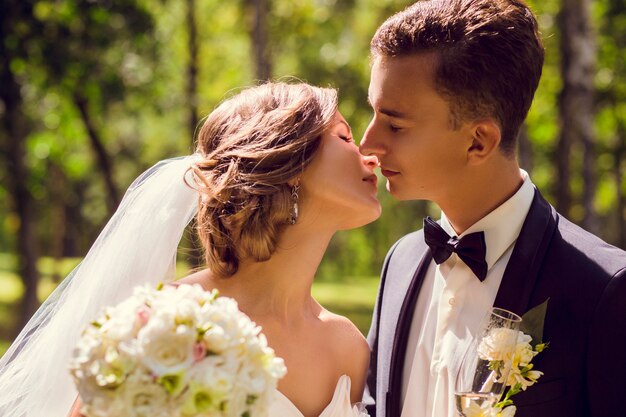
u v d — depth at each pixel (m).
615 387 2.31
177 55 17.42
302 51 16.39
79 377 1.75
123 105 15.20
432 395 2.56
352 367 2.55
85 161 19.39
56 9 12.70
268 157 2.27
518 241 2.50
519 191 2.54
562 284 2.41
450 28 2.38
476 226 2.56
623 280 2.34
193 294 1.83
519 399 2.37
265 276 2.38
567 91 10.43
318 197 2.33
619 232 19.84
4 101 13.16
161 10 15.10
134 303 1.81
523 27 2.44
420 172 2.45
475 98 2.38
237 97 2.47
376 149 2.46
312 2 16.30
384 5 14.20
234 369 1.75
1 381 2.60
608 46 14.38
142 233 2.61
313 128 2.31
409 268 2.84
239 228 2.28
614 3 13.73
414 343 2.70
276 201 2.27
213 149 2.40
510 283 2.46
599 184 19.91
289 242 2.35
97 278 2.60
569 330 2.37
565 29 10.35
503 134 2.46
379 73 2.46
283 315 2.41
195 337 1.74
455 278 2.60
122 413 1.71
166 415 1.70
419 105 2.40
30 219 14.15
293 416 2.31
